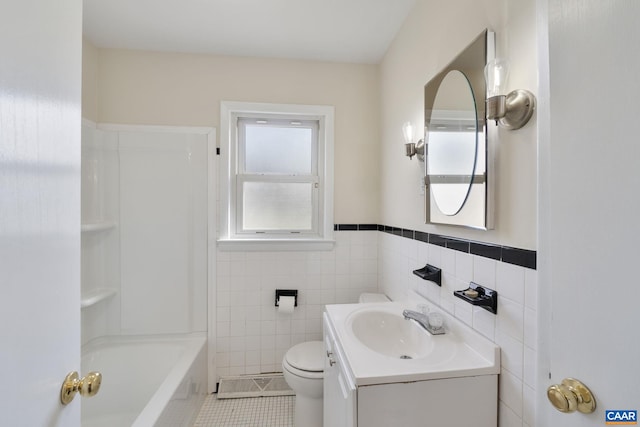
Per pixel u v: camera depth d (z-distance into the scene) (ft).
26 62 1.44
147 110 6.48
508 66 2.82
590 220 1.56
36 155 1.52
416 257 4.94
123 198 6.37
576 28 1.63
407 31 5.34
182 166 6.52
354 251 7.04
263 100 6.77
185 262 6.55
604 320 1.49
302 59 6.85
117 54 6.41
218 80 6.66
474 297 3.22
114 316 6.39
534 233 2.59
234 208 7.04
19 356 1.40
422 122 4.76
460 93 3.59
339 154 6.99
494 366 3.03
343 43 6.21
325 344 4.61
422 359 3.19
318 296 6.97
